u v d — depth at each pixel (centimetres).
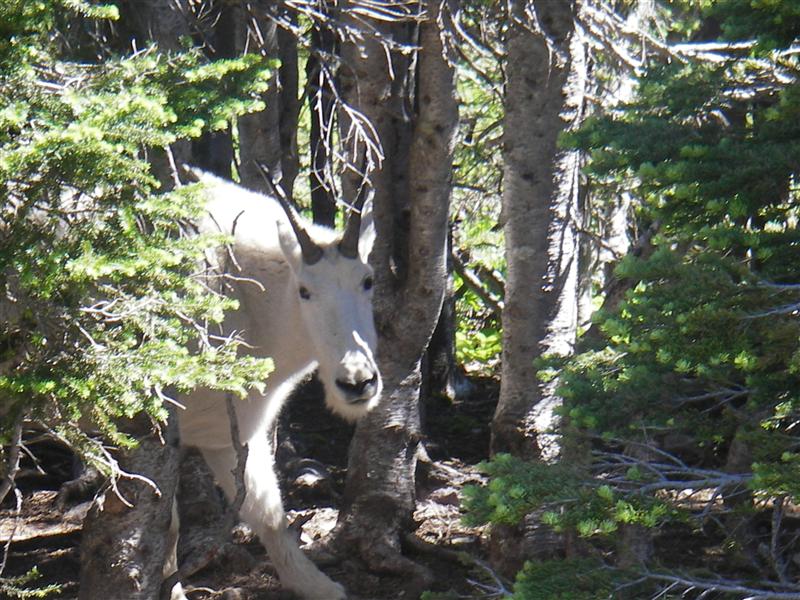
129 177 655
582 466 755
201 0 1234
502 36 1230
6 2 661
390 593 1189
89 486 1479
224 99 775
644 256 1088
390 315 1237
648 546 1003
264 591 1186
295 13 1388
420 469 1554
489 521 689
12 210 675
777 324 671
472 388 2125
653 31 1498
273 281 1073
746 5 755
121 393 656
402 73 1230
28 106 626
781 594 692
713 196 711
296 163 1723
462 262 2091
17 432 686
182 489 1361
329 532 1305
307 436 1811
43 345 671
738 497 929
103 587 857
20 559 1280
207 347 742
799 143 720
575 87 1091
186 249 686
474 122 1714
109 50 957
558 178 1095
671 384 763
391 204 1236
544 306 1102
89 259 618
